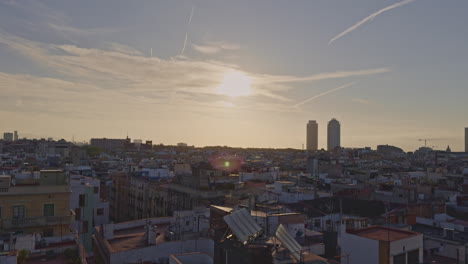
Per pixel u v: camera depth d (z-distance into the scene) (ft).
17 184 164.96
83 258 119.34
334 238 119.85
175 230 151.64
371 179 354.74
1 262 93.71
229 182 243.19
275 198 215.92
